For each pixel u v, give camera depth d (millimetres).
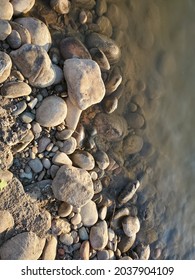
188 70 968
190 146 978
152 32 923
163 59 937
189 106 971
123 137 882
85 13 845
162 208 930
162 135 937
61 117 773
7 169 745
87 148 833
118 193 869
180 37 960
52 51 802
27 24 769
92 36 847
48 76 764
